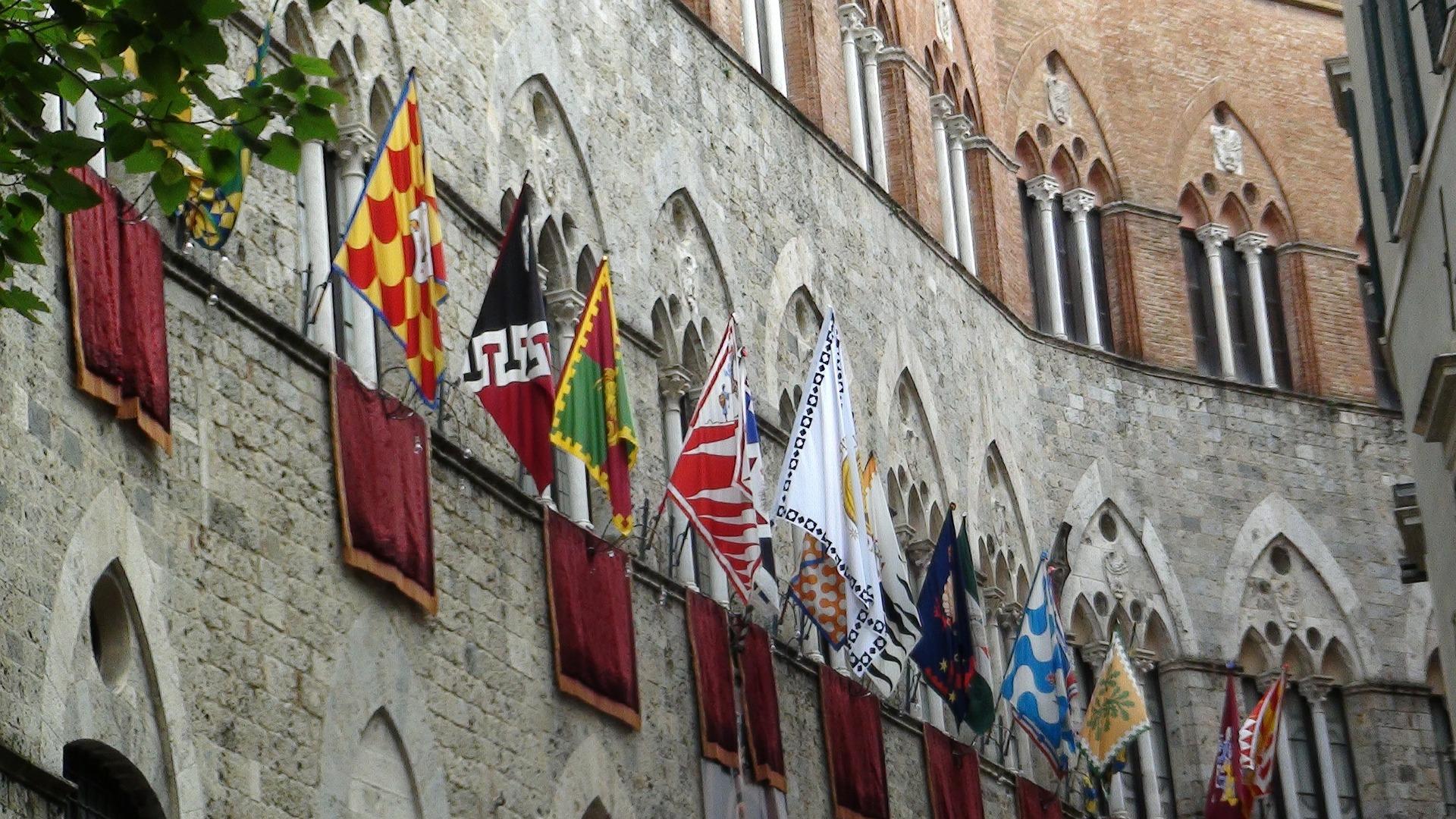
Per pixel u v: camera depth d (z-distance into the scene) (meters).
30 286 24.59
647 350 39.91
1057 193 60.62
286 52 31.25
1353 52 40.09
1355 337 64.62
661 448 39.81
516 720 33.09
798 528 40.28
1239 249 64.19
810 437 39.75
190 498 27.03
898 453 49.22
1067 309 60.19
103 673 25.44
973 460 53.03
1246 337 63.62
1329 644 61.47
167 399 26.47
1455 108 30.20
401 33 34.09
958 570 45.28
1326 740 60.72
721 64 44.72
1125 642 58.06
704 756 37.97
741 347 42.34
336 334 32.06
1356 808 60.75
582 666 34.66
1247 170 64.56
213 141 20.84
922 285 52.16
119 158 19.89
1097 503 58.44
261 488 28.38
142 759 25.45
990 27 59.34
